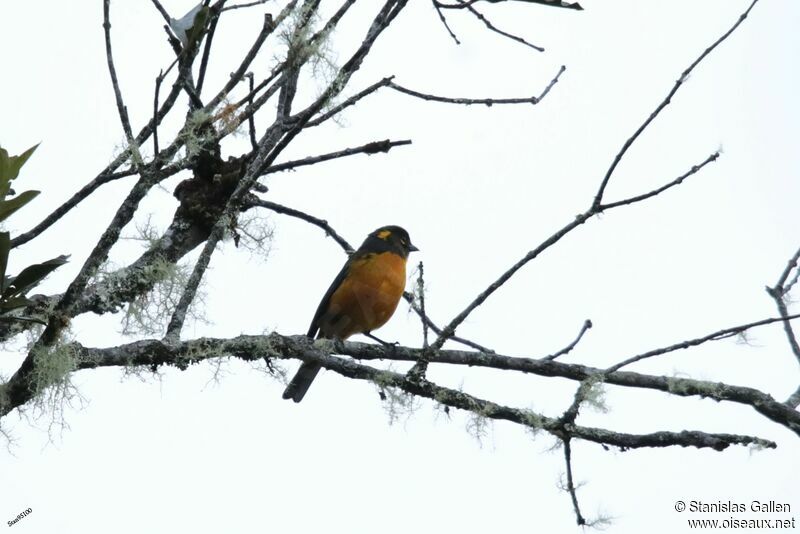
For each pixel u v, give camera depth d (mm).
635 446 8086
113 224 7652
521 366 8562
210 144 9180
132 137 7949
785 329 9547
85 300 8516
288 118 8609
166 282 8648
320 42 8102
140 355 8008
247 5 8539
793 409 8430
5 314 7727
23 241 7949
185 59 7570
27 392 7699
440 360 8570
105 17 7844
